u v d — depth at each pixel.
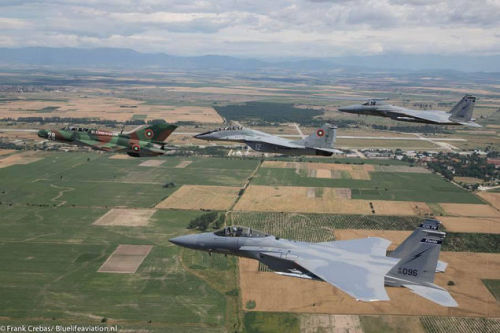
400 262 40.16
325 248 44.44
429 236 39.34
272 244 44.38
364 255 43.16
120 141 65.12
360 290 36.56
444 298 37.41
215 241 45.97
